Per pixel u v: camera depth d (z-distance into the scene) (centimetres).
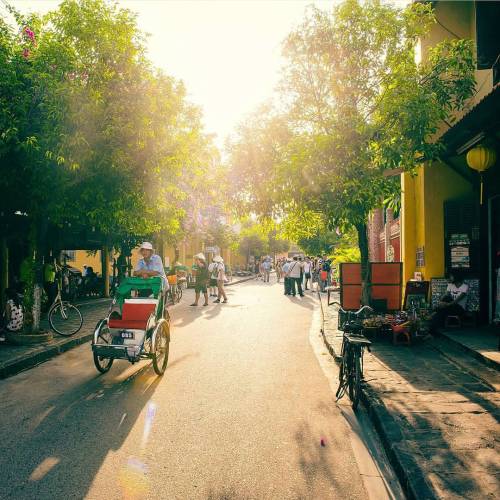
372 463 421
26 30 909
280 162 873
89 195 935
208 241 2934
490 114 749
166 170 980
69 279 1827
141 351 689
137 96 892
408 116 754
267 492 363
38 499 349
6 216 1245
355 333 623
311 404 584
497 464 386
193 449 442
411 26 823
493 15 789
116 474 390
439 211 1204
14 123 826
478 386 618
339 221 814
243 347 952
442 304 988
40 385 670
